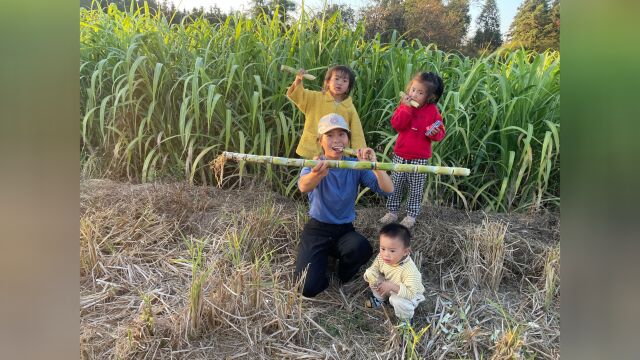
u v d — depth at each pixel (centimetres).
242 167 364
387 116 379
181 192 342
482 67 381
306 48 388
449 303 261
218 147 392
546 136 334
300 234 302
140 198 340
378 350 225
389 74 394
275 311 236
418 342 230
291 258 290
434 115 297
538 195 360
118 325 230
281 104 384
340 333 236
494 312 256
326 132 251
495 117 340
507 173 366
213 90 347
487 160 375
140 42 382
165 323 224
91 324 230
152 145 412
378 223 319
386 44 429
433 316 250
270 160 242
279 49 405
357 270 269
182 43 411
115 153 384
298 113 385
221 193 366
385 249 238
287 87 382
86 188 360
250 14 466
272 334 227
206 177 402
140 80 381
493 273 276
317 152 314
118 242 300
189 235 314
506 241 307
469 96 360
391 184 257
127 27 446
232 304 232
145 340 215
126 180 411
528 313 257
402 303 236
